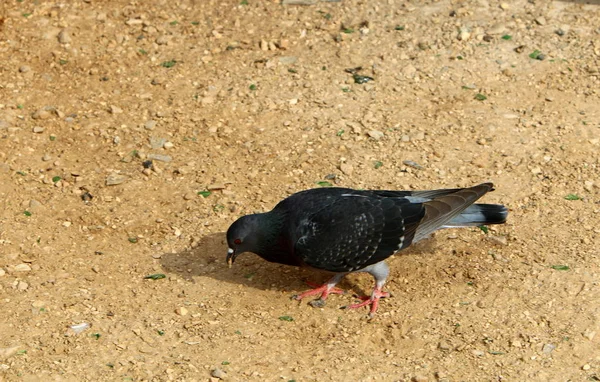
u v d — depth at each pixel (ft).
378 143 41.63
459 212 32.50
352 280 34.30
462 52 47.85
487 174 39.63
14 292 32.40
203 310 31.96
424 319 31.45
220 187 38.75
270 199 38.11
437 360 29.37
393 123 43.01
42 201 37.91
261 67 47.01
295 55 48.01
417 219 31.83
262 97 44.83
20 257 34.55
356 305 32.37
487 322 31.07
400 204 32.01
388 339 30.71
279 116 43.57
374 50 48.16
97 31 49.55
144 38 49.24
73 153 40.98
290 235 31.76
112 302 32.14
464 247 35.32
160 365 29.07
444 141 41.75
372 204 31.78
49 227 36.47
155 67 47.14
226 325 31.17
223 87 45.60
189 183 39.24
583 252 34.63
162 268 34.35
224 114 43.68
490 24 49.75
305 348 30.17
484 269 33.96
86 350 29.58
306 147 41.42
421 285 33.32
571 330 30.45
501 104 44.37
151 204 38.01
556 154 40.83
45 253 34.91
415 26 49.78
